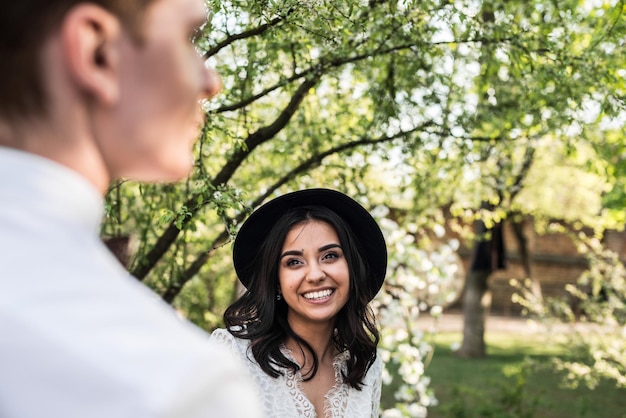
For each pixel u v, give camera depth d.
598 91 3.40
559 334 7.67
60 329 0.41
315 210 1.95
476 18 3.21
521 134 4.09
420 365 4.52
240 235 2.00
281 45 3.09
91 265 0.44
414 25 3.04
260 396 1.87
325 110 3.97
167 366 0.41
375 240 2.04
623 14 3.44
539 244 17.95
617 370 6.75
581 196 10.52
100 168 0.48
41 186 0.43
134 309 0.43
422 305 5.15
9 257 0.42
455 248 5.13
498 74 3.96
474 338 11.01
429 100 3.82
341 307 1.94
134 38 0.46
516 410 7.68
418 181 4.29
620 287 7.28
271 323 1.93
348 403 1.98
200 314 5.18
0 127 0.45
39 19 0.43
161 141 0.48
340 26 2.69
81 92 0.45
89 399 0.39
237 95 3.27
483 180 5.18
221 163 3.77
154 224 3.48
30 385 0.40
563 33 3.52
